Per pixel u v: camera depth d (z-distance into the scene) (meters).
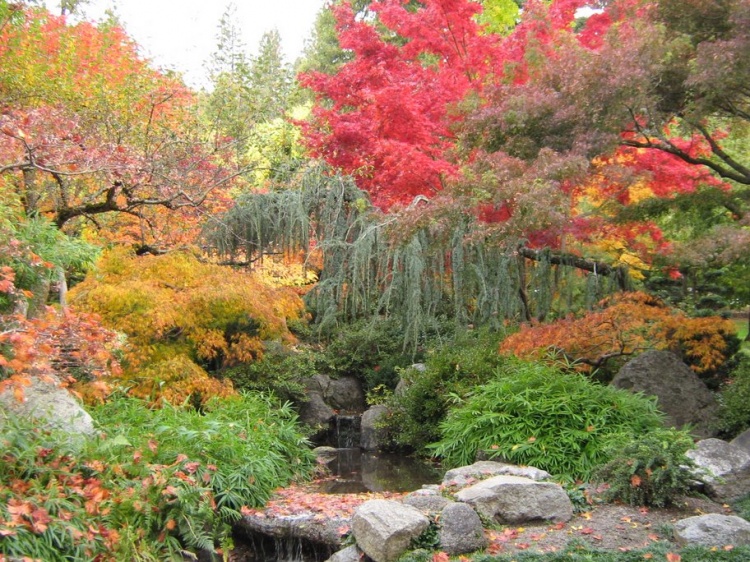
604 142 7.75
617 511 5.94
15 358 5.39
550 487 5.91
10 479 5.17
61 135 7.99
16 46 9.58
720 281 11.38
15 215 7.06
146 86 10.17
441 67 12.01
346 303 11.19
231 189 11.91
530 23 10.09
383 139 10.57
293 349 12.38
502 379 8.27
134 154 8.67
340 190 11.14
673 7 7.95
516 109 8.24
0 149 7.16
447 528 5.34
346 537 5.79
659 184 9.83
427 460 9.67
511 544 5.31
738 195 8.57
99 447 5.82
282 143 11.98
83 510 5.21
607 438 6.93
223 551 6.02
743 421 7.56
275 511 6.46
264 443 8.00
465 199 7.98
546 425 7.42
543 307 10.40
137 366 8.46
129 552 5.29
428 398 9.87
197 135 10.59
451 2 10.90
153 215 10.66
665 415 7.64
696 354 8.84
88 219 10.49
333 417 11.91
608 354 9.11
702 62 7.31
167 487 5.88
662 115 8.60
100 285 8.43
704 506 5.94
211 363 11.27
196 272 9.33
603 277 10.52
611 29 8.07
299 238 11.30
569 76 8.05
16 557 4.47
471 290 10.30
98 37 10.36
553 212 7.16
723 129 11.76
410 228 8.17
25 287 6.86
